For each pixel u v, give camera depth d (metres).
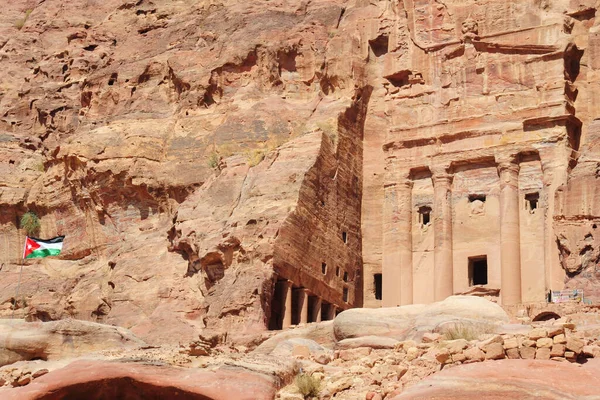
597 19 65.38
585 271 57.50
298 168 62.72
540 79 64.44
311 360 39.38
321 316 63.19
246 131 67.00
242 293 57.38
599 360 30.97
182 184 67.38
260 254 58.69
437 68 67.69
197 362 35.81
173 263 63.41
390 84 69.19
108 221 69.88
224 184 63.72
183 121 69.75
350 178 67.06
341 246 65.00
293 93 69.50
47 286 69.06
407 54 68.75
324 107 68.25
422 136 66.69
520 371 30.41
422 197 66.50
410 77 68.12
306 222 61.62
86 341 43.66
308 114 67.62
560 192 59.66
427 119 67.06
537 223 62.50
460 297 44.34
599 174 58.88
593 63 64.88
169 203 68.00
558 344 31.36
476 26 66.75
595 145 60.16
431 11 68.69
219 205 63.00
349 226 66.25
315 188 63.06
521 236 62.72
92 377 34.47
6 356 42.56
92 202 70.31
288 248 59.72
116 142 69.81
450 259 64.50
